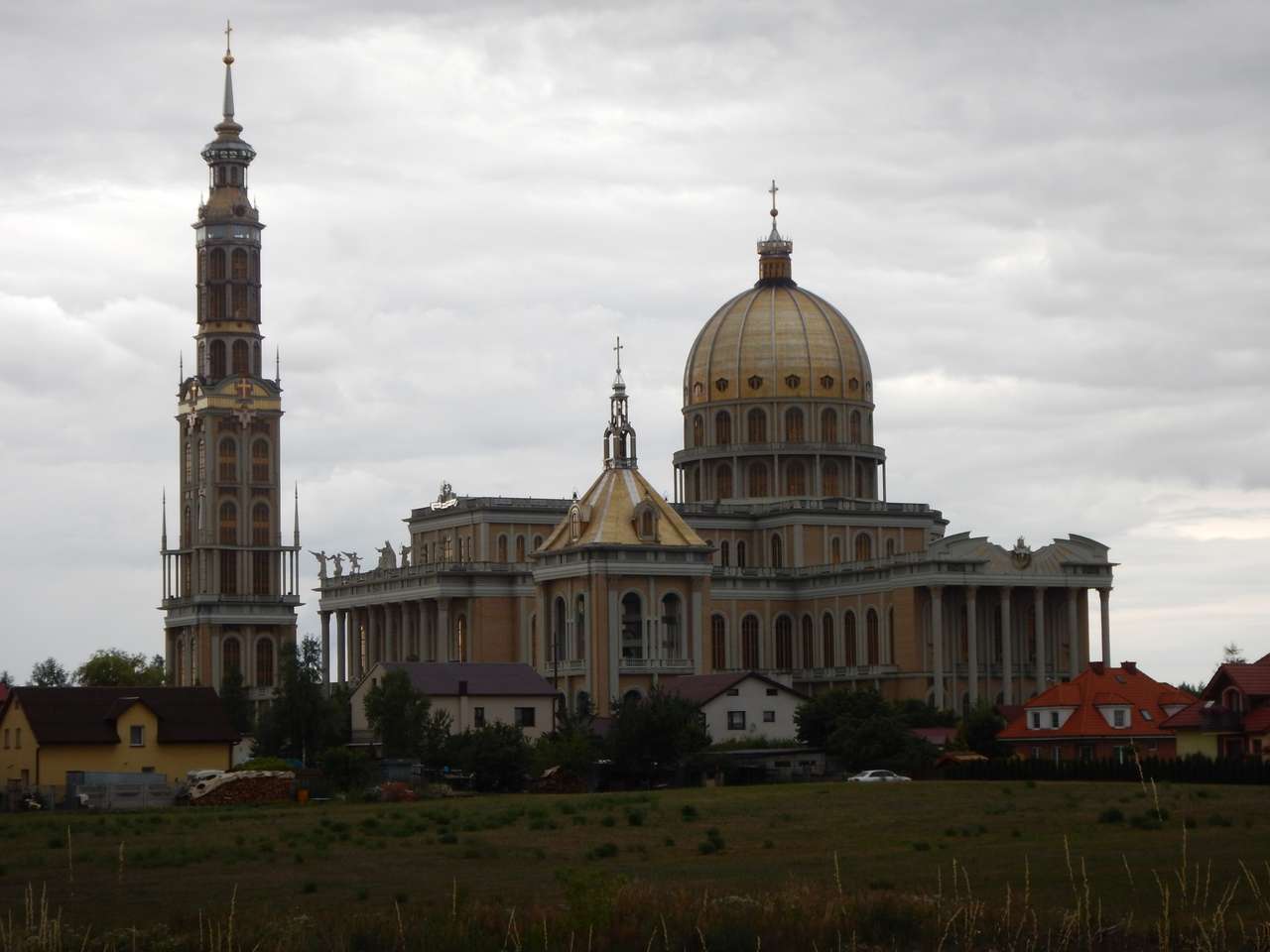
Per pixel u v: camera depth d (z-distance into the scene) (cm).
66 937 8294
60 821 14350
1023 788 15788
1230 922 8144
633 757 19200
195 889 10125
